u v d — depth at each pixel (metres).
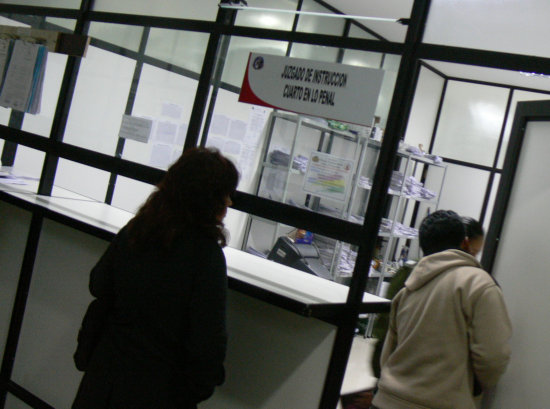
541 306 1.87
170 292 1.47
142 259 1.51
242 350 1.93
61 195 3.01
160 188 1.54
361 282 1.84
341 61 2.01
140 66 2.63
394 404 1.79
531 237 1.96
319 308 1.64
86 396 1.52
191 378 1.47
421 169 6.20
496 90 5.91
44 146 2.88
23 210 2.63
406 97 1.84
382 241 5.46
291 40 2.14
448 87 6.17
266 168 2.18
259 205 2.12
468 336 1.72
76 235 2.42
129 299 1.52
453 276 1.77
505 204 2.10
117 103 2.71
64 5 3.01
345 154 1.96
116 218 2.63
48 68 2.94
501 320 1.67
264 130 2.20
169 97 2.51
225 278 1.52
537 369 1.84
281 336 1.86
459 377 1.71
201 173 1.50
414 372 1.78
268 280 1.96
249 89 2.23
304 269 2.87
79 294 2.37
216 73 2.38
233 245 2.97
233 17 2.36
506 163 2.12
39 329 2.50
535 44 1.67
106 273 1.60
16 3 3.26
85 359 1.62
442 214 1.97
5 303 2.65
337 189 1.97
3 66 3.04
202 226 1.51
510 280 2.02
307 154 2.07
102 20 2.79
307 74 2.07
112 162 2.61
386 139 1.84
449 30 1.81
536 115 2.01
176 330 1.49
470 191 6.05
